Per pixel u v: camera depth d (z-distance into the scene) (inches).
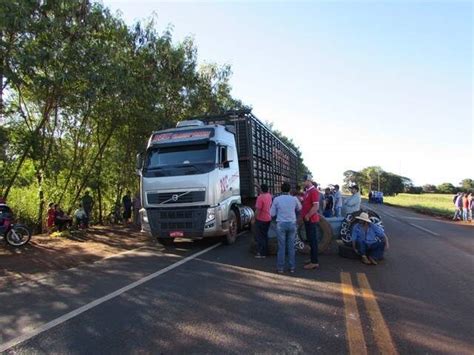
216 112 983.0
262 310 238.8
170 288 291.3
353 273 334.0
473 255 426.6
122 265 381.7
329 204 710.5
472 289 285.7
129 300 263.3
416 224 834.8
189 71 824.9
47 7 498.3
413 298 262.7
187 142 473.1
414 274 331.9
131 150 813.2
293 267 339.3
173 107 856.3
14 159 589.9
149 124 724.7
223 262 385.1
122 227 756.6
